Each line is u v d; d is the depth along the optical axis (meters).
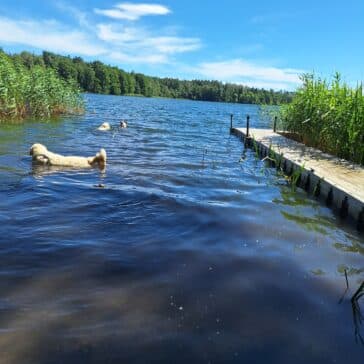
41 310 3.50
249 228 5.93
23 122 17.48
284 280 4.36
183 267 4.50
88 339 3.15
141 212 6.34
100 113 29.80
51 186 7.59
